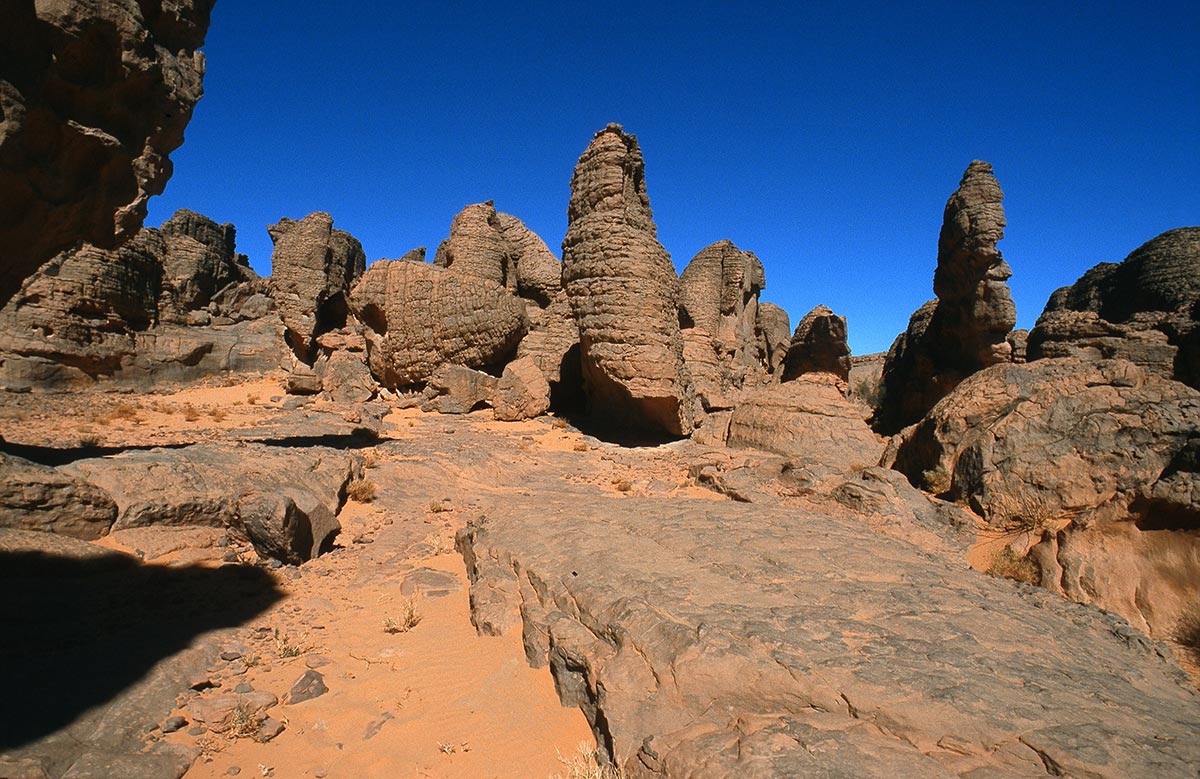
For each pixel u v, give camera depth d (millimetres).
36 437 17000
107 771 4441
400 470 15445
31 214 8656
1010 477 12742
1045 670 5371
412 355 29984
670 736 4645
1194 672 7391
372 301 31406
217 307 41375
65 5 7418
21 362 26781
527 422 25812
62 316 28609
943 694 4695
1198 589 8648
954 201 33969
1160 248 36094
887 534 11477
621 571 7340
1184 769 3928
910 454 16750
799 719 4613
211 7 10500
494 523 10312
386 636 7496
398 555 10672
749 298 51375
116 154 9133
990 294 32438
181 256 38938
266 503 9812
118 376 30922
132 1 8336
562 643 6105
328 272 42312
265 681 6191
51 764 4367
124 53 8367
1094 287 42375
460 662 6734
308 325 39625
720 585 7023
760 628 5719
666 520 10031
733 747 4297
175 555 9078
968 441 14195
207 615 7621
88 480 9484
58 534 8461
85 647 6309
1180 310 31422
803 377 26938
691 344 32844
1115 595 9117
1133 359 30422
